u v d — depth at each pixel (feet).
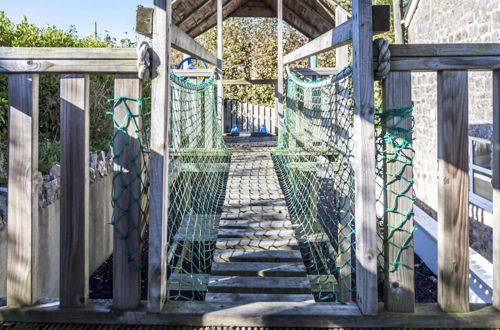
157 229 6.08
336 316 6.04
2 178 15.06
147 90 22.12
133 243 6.20
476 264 15.02
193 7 26.66
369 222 6.05
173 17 26.43
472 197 20.21
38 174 6.35
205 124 18.99
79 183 6.21
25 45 21.93
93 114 24.43
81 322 6.18
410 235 6.19
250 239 11.25
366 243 6.05
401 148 6.15
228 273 8.88
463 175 6.14
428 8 26.21
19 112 6.15
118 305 6.23
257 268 8.99
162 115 6.07
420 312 6.14
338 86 11.34
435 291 16.61
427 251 19.89
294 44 54.60
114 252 6.22
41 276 12.30
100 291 14.69
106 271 16.66
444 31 23.58
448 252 6.16
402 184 6.20
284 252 10.23
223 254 10.10
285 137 24.29
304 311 6.11
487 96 18.51
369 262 6.06
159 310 6.11
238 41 54.24
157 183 6.08
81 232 6.24
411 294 6.16
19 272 6.26
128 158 6.18
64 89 6.17
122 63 6.06
